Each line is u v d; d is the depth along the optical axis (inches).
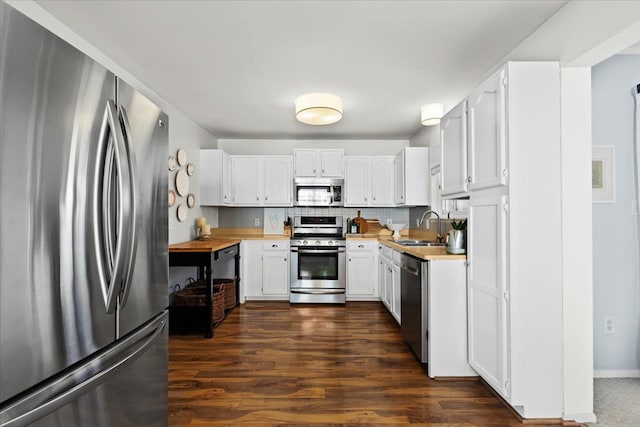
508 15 80.6
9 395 33.1
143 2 75.7
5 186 32.8
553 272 76.7
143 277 57.9
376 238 187.9
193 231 172.9
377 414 79.7
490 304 84.0
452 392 90.2
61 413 39.4
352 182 199.6
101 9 78.4
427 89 127.3
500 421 77.6
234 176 197.5
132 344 53.0
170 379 96.3
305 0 74.7
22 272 34.5
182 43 94.3
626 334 101.4
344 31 87.7
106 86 46.5
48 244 37.5
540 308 76.5
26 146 34.9
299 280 185.5
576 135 77.5
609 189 101.5
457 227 105.7
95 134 44.2
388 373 100.7
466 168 94.0
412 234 206.1
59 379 39.1
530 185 76.4
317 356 112.4
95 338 44.4
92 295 43.7
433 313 98.1
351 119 168.1
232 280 172.6
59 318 38.9
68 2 75.8
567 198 77.5
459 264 98.2
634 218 101.6
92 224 43.5
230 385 92.9
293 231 210.5
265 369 102.8
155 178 62.6
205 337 130.6
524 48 91.7
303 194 199.5
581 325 78.0
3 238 32.6
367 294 186.7
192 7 77.6
